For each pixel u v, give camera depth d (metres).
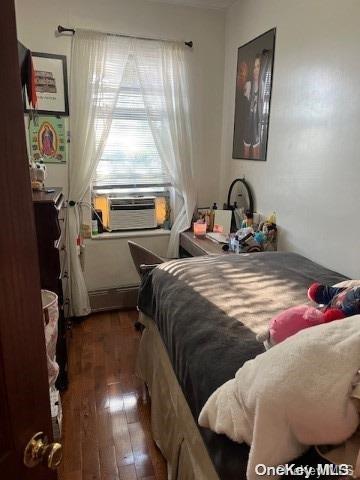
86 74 2.87
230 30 3.21
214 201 3.62
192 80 3.20
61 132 2.99
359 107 1.83
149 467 1.73
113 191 3.35
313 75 2.17
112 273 3.38
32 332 0.68
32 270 0.68
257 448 0.76
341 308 1.14
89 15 2.88
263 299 1.60
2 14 0.55
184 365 1.31
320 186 2.17
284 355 0.79
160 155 3.26
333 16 1.97
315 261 2.25
